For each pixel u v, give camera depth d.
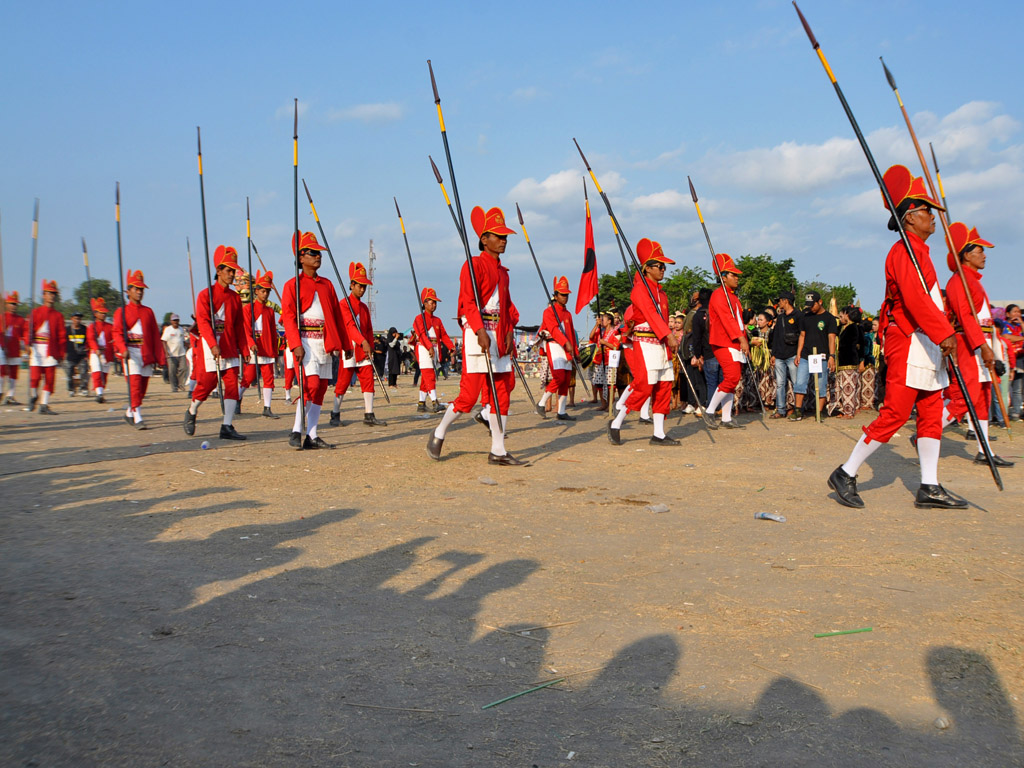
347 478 6.81
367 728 2.50
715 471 7.17
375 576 4.04
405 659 3.02
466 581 3.96
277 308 16.33
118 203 10.74
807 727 2.49
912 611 3.49
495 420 7.49
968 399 5.44
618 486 6.45
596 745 2.40
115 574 4.05
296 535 4.84
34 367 13.73
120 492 6.19
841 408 12.03
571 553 4.46
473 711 2.62
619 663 2.98
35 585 3.86
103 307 16.00
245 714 2.58
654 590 3.82
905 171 5.56
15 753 2.32
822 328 11.20
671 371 8.86
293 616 3.46
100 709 2.60
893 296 5.50
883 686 2.77
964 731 2.47
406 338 30.16
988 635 3.21
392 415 13.35
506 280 7.73
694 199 10.16
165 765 2.28
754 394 12.96
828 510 5.54
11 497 6.00
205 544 4.63
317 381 8.82
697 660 3.01
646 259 8.95
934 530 4.95
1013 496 5.99
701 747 2.38
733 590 3.81
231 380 9.63
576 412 13.37
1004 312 11.59
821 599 3.67
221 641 3.18
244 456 8.12
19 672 2.88
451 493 6.16
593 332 14.01
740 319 10.62
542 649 3.12
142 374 11.05
